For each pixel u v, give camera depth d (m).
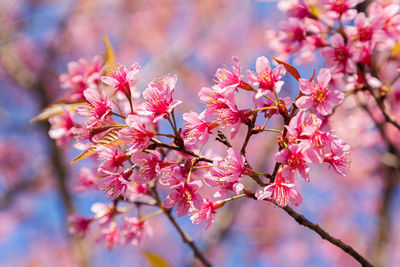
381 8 3.41
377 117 5.07
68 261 13.22
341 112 6.38
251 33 14.11
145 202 3.45
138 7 13.63
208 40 13.78
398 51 3.72
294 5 3.91
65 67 12.52
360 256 2.49
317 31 3.69
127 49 13.66
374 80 3.48
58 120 3.39
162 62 10.91
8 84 12.41
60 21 12.11
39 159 11.24
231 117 2.45
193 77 12.68
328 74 2.39
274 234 12.83
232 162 2.38
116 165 2.60
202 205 2.51
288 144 2.35
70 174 8.55
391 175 7.59
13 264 13.67
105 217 3.46
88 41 13.32
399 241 11.62
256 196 2.34
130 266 13.21
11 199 11.51
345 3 3.46
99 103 2.66
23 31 10.84
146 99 2.53
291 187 2.31
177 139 2.48
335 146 2.49
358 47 3.33
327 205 12.93
